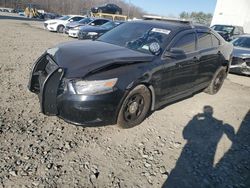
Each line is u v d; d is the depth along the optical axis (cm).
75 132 362
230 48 612
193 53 460
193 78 479
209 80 555
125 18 2981
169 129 404
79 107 313
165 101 431
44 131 354
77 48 379
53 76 327
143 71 359
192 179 293
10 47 981
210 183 290
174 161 323
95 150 326
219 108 521
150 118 434
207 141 382
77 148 325
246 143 389
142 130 389
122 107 351
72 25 1880
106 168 294
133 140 360
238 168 324
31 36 1506
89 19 1908
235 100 587
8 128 349
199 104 529
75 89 312
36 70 384
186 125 426
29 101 445
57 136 346
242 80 819
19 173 269
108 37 462
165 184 280
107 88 320
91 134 362
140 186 273
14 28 1948
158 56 389
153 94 393
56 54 361
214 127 431
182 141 373
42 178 266
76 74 314
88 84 311
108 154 321
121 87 333
